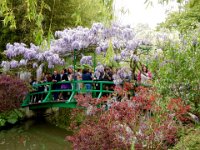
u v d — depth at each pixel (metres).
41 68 14.67
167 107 7.52
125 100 8.30
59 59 14.13
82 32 13.53
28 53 14.47
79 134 7.66
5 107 13.82
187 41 9.22
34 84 14.45
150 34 12.73
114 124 7.24
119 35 12.88
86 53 14.33
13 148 11.50
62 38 13.78
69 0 18.81
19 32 18.19
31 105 14.74
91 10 18.34
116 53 12.89
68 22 19.11
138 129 7.24
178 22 13.38
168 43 9.95
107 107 9.45
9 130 13.61
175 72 9.00
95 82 12.53
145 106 7.48
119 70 12.06
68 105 13.10
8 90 13.91
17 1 16.81
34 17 5.70
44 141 12.21
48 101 13.61
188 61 8.70
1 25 17.95
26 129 13.72
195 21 11.54
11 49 14.73
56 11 18.47
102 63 13.44
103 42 12.88
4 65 15.04
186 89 8.83
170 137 6.85
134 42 12.56
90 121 8.61
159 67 10.09
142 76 11.48
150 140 6.88
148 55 12.17
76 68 14.70
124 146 6.86
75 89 12.92
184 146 6.25
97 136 7.25
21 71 15.47
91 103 9.48
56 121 14.55
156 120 7.29
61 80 13.77
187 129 7.23
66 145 11.67
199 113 8.50
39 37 6.04
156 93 8.47
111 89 12.56
